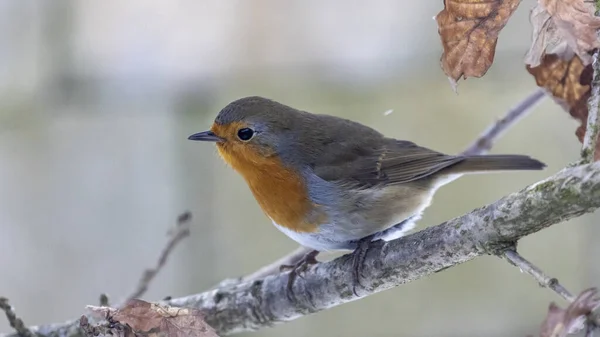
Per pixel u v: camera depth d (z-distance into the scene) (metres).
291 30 12.55
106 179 12.50
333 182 7.20
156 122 12.59
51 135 12.62
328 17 12.55
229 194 12.43
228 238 12.30
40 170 12.52
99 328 5.17
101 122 12.63
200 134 7.55
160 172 12.48
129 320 5.16
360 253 6.27
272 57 12.48
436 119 12.30
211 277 12.16
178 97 12.55
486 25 5.09
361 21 12.45
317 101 12.48
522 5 11.80
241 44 12.56
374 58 12.28
